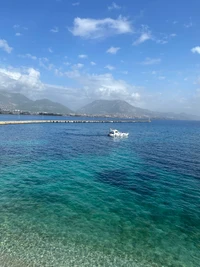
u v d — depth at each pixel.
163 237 14.27
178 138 76.56
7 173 26.70
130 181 25.53
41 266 11.08
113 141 63.97
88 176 26.91
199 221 16.50
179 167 32.69
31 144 50.25
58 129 102.88
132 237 14.11
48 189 21.89
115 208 18.22
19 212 16.67
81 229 14.73
